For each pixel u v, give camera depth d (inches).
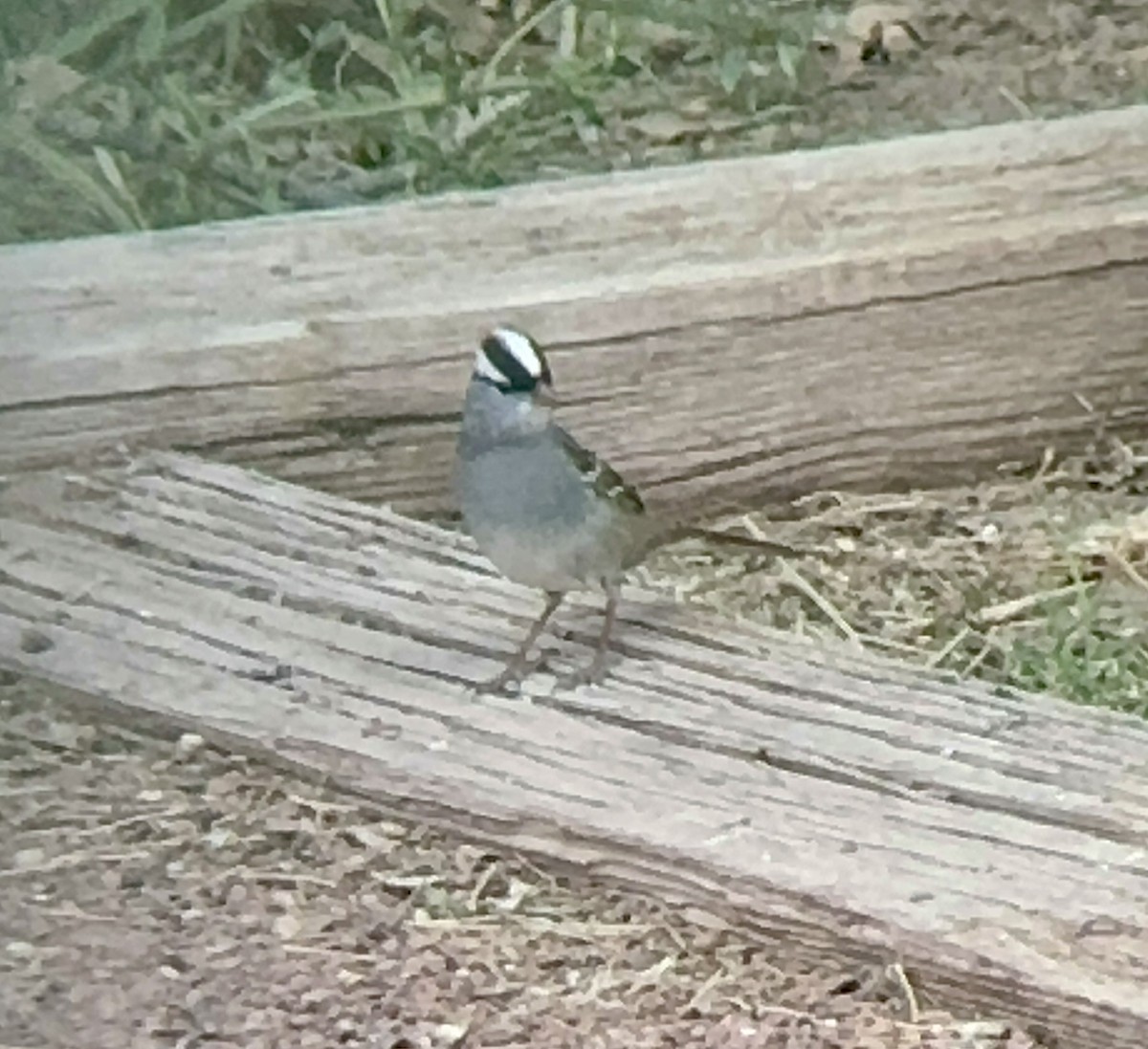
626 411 291.4
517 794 230.8
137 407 282.2
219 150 319.6
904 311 295.3
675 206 300.5
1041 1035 209.9
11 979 207.9
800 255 292.2
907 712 245.9
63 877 222.7
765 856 222.1
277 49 343.3
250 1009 207.5
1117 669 265.7
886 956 214.8
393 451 289.6
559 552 243.1
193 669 248.4
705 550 289.0
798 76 343.9
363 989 211.5
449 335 285.3
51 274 289.0
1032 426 306.5
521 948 218.7
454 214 299.4
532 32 349.4
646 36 350.0
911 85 342.0
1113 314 303.6
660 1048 206.5
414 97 333.7
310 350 282.5
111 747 241.9
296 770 238.4
